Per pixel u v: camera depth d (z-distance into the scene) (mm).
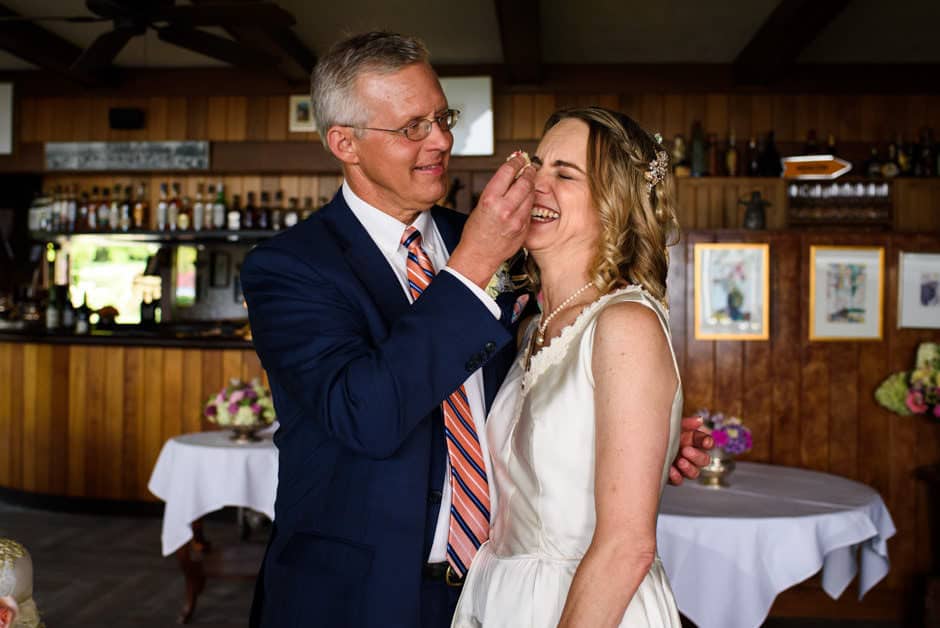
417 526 1329
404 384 1213
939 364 3711
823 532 2650
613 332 1143
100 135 6887
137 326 7191
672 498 2881
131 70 6742
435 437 1396
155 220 7109
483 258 1252
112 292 7352
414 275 1480
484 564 1340
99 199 7047
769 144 6184
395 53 1408
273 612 1397
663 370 1127
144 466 5770
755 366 4203
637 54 6227
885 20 5445
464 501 1391
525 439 1260
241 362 5656
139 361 5773
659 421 1105
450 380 1238
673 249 4230
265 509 3811
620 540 1067
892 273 4172
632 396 1104
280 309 1370
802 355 4195
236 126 6773
